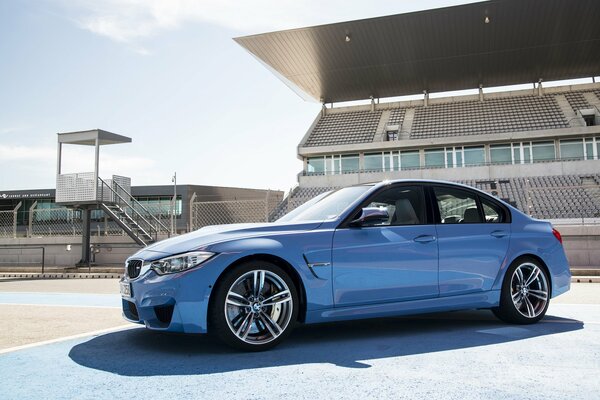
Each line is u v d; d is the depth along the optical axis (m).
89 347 3.88
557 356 3.46
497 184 28.03
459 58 30.70
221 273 3.56
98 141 14.99
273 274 3.70
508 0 24.91
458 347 3.76
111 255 15.73
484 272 4.53
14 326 4.94
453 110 35.50
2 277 13.67
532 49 29.48
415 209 4.42
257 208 14.27
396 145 31.78
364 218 3.98
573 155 29.88
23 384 2.88
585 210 16.53
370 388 2.74
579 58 30.77
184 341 4.05
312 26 27.52
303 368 3.17
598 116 30.59
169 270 3.57
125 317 4.04
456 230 4.49
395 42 28.77
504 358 3.40
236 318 3.64
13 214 17.42
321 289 3.85
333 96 37.72
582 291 8.16
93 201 14.82
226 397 2.60
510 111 33.66
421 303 4.23
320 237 3.93
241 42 29.70
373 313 4.03
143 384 2.85
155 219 16.05
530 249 4.80
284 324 3.73
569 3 24.77
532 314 4.76
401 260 4.15
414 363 3.28
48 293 8.62
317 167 34.22
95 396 2.64
